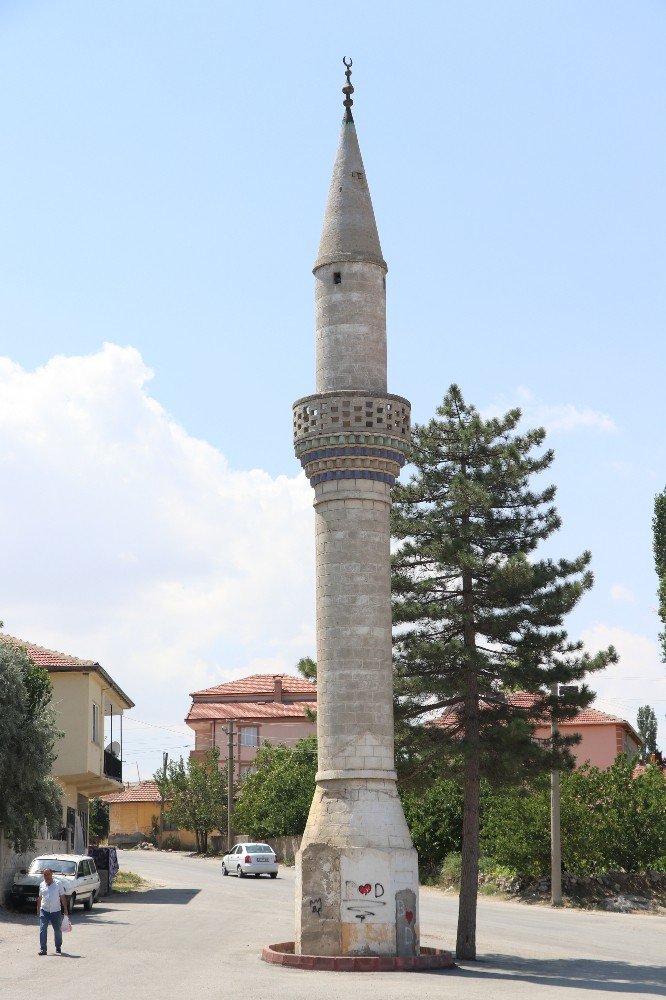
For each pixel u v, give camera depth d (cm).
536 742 3281
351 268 2994
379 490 2900
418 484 3388
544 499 3369
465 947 3055
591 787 5138
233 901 4588
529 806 5091
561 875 5028
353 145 3105
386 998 2112
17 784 3734
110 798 10400
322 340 2994
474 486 3225
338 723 2777
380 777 2756
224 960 2733
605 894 4962
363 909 2655
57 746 4812
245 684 10175
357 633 2808
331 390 2934
